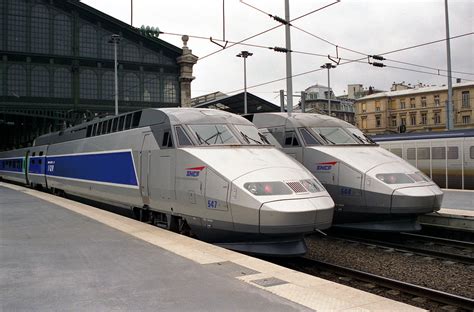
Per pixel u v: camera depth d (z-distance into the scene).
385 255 10.84
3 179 37.91
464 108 71.06
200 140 9.95
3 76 37.41
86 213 12.31
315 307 4.86
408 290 7.88
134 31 41.59
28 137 50.25
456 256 10.21
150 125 11.49
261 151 9.94
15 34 37.91
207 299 5.12
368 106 83.75
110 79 41.03
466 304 7.05
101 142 14.56
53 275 6.13
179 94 43.97
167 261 6.91
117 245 8.09
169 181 10.19
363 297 5.21
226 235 8.94
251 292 5.38
